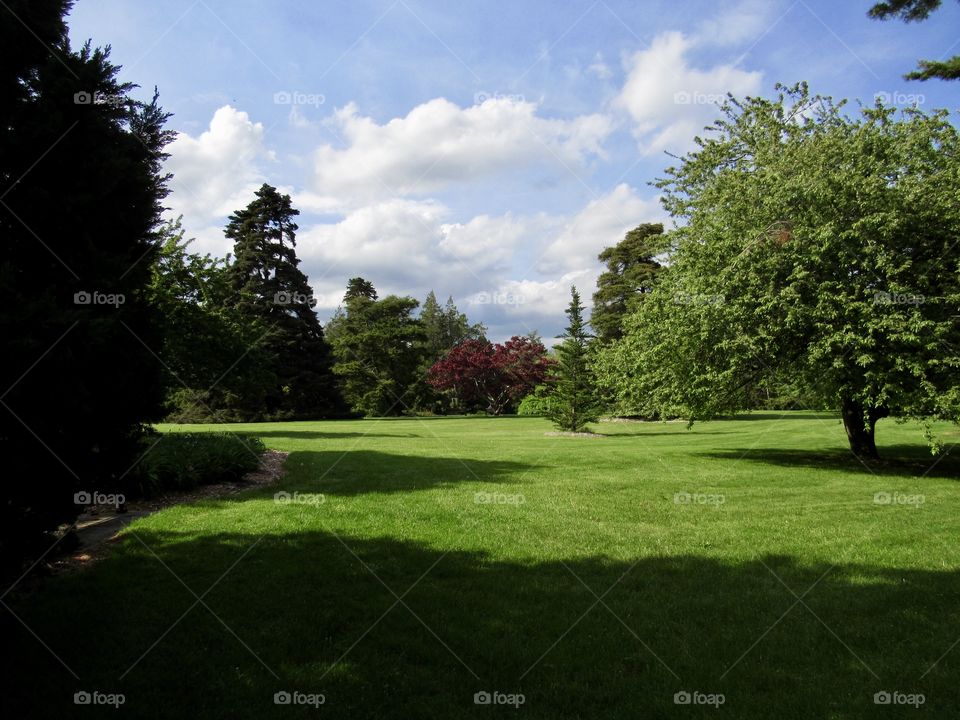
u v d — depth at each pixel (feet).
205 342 53.78
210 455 29.96
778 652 12.11
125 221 13.76
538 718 9.74
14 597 14.15
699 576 16.70
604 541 20.13
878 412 41.42
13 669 11.03
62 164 12.44
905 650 12.18
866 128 38.17
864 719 9.71
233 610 13.76
